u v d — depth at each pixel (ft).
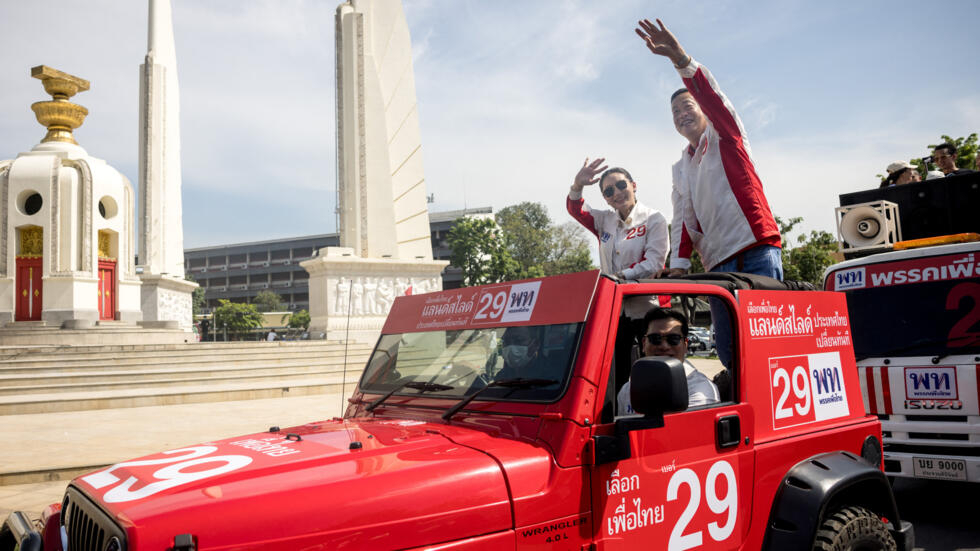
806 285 12.68
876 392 20.06
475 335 10.27
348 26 91.86
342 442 8.63
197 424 37.65
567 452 8.02
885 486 11.25
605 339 8.68
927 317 19.94
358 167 89.97
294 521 6.42
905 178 26.73
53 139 90.58
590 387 8.38
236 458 7.98
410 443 8.38
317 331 86.63
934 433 18.86
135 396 46.37
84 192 86.22
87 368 61.00
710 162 16.88
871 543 10.54
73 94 93.40
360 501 6.73
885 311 20.83
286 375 65.62
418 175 95.30
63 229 84.64
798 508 9.97
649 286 9.33
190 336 97.14
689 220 18.31
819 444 11.18
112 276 91.81
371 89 91.56
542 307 9.45
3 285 83.35
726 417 9.73
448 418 9.54
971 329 18.97
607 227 19.04
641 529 8.55
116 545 6.19
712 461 9.45
